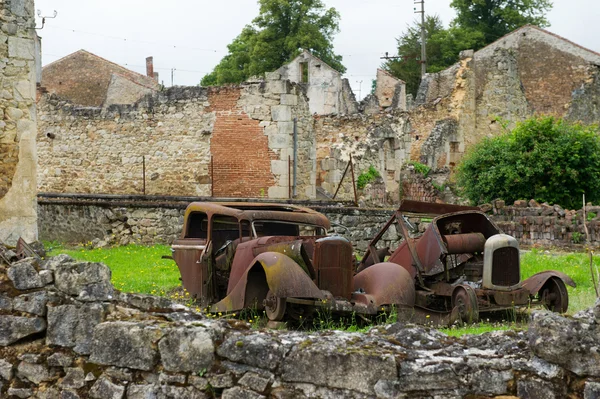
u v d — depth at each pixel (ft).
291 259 27.04
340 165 88.22
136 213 56.70
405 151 103.55
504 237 30.83
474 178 82.38
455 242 32.48
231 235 33.37
